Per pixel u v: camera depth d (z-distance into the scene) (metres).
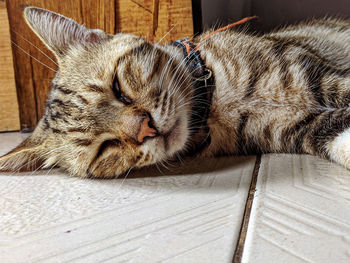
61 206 0.15
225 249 0.10
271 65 0.21
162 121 0.18
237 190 0.15
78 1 0.31
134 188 0.17
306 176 0.16
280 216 0.12
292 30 0.28
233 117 0.21
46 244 0.12
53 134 0.20
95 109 0.19
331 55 0.23
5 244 0.12
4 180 0.20
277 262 0.09
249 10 0.35
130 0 0.31
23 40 0.32
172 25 0.32
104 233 0.12
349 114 0.18
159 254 0.10
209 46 0.22
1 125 0.34
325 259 0.09
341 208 0.12
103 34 0.22
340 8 0.34
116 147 0.19
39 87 0.33
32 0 0.30
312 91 0.20
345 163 0.17
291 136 0.20
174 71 0.20
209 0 0.33
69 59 0.21
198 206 0.14
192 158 0.22
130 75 0.19
